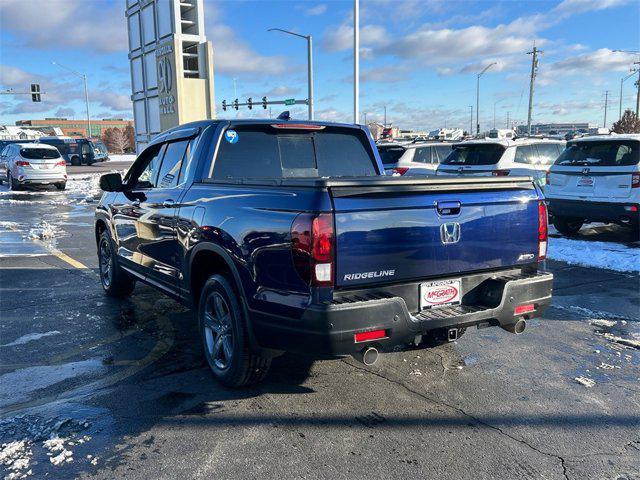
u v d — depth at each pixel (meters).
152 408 3.65
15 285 7.08
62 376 4.17
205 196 4.12
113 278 6.23
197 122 4.79
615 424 3.43
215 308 4.04
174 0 23.06
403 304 3.31
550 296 3.93
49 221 13.85
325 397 3.82
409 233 3.38
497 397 3.81
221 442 3.22
